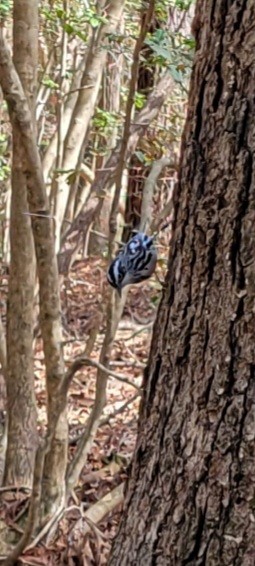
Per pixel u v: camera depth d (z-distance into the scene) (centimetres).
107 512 389
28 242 392
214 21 184
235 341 179
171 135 549
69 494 382
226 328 181
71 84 564
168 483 195
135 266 216
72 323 621
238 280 178
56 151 543
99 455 455
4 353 423
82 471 433
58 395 354
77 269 700
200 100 189
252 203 176
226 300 181
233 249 179
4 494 397
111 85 699
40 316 352
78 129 525
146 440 205
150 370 206
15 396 407
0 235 656
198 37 192
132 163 606
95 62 511
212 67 185
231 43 180
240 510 180
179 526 191
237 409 180
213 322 184
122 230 536
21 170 353
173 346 195
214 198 184
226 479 182
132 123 419
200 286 187
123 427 486
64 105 569
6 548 371
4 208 664
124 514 210
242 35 177
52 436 361
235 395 180
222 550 183
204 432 186
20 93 324
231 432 181
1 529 380
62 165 529
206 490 186
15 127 328
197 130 190
